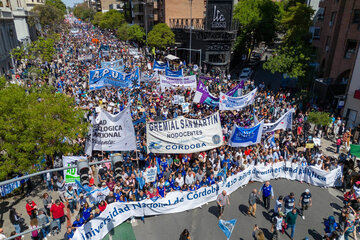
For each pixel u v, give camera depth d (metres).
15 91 14.34
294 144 18.81
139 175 14.48
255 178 17.12
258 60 66.94
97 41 72.81
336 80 32.25
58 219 12.50
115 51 57.19
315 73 34.28
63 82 33.22
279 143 19.78
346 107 26.75
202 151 17.45
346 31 30.27
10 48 46.75
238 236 12.62
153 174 14.84
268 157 17.53
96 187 14.53
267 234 12.73
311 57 33.78
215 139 16.25
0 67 40.06
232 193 15.98
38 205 14.48
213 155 17.25
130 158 16.52
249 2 55.38
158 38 55.84
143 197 13.73
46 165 15.55
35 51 41.59
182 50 63.62
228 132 20.48
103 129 14.76
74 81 32.75
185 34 59.19
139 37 70.12
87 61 46.41
